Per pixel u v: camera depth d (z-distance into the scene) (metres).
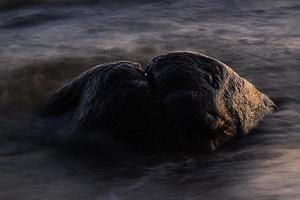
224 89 14.59
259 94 15.92
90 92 14.96
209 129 14.03
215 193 11.59
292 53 21.72
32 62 21.14
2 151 14.49
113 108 14.27
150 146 13.96
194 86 14.20
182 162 13.41
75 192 12.20
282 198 10.73
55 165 13.61
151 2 30.38
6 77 19.56
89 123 14.54
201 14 27.94
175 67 14.48
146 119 14.02
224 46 22.84
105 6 29.94
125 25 26.45
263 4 29.38
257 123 15.30
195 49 22.58
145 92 14.20
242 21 26.58
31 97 17.89
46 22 27.56
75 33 25.28
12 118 16.36
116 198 11.81
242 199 11.08
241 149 13.98
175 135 13.93
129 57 21.72
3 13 28.81
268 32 24.64
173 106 13.99
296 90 18.17
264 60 21.06
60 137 14.97
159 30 25.39
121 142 14.11
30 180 12.87
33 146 14.75
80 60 21.39
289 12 27.83
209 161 13.41
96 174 13.05
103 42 23.72
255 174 12.30
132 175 12.93
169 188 12.13
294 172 12.02
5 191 12.36
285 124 15.34
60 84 19.23
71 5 29.98
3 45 23.52
